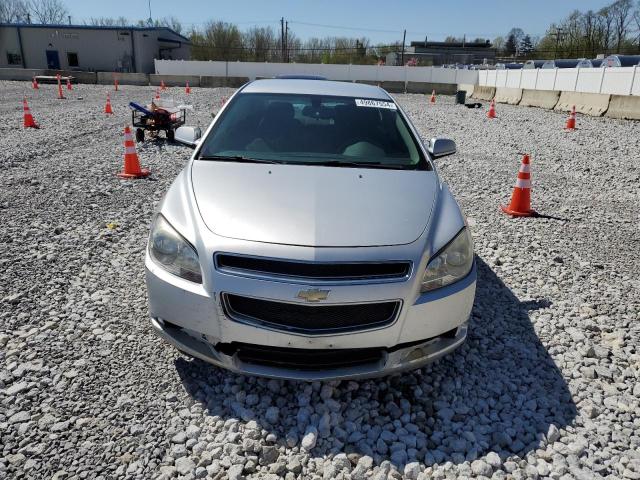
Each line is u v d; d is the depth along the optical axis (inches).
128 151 283.9
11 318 132.2
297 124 149.0
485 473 89.7
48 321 131.1
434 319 101.3
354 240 99.5
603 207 263.9
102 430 95.8
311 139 143.5
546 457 94.0
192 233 103.0
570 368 122.1
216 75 1445.6
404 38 2311.8
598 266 183.8
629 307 154.6
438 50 3572.8
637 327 142.8
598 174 340.5
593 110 727.1
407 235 103.4
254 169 126.2
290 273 95.3
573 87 837.8
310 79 185.6
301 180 120.5
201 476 86.9
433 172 135.0
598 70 765.3
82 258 172.1
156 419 99.2
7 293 145.6
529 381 116.0
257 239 98.3
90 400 103.3
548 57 2669.8
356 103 160.4
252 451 92.9
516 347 129.3
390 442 96.7
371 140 145.0
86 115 565.9
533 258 189.9
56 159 326.6
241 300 97.2
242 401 105.3
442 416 104.0
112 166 313.9
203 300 97.7
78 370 112.3
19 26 1585.9
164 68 1456.7
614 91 727.7
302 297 93.4
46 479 84.6
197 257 100.6
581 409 107.6
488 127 576.4
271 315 96.7
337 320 96.5
